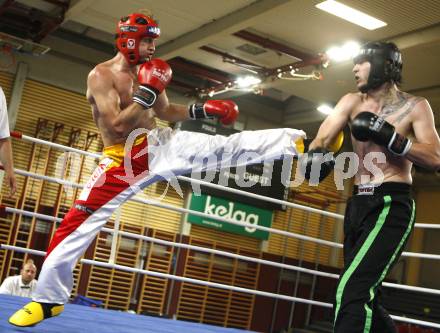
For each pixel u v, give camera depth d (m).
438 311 11.29
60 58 10.31
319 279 12.45
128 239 10.77
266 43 8.56
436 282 12.62
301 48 8.80
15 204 9.72
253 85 10.13
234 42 9.02
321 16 7.61
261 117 12.04
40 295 2.71
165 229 11.16
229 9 7.91
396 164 2.41
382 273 2.29
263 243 12.09
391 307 12.07
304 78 9.45
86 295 10.19
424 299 11.98
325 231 12.80
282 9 7.30
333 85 9.73
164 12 8.37
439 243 12.78
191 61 10.40
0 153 3.08
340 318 2.25
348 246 2.48
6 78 9.94
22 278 6.34
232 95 11.16
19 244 9.77
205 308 11.41
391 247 2.31
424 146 2.26
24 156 9.96
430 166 2.27
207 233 11.52
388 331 2.38
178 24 8.70
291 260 12.19
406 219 2.36
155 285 10.95
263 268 11.97
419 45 7.65
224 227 11.49
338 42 8.33
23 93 10.06
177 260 11.06
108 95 2.85
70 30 10.30
